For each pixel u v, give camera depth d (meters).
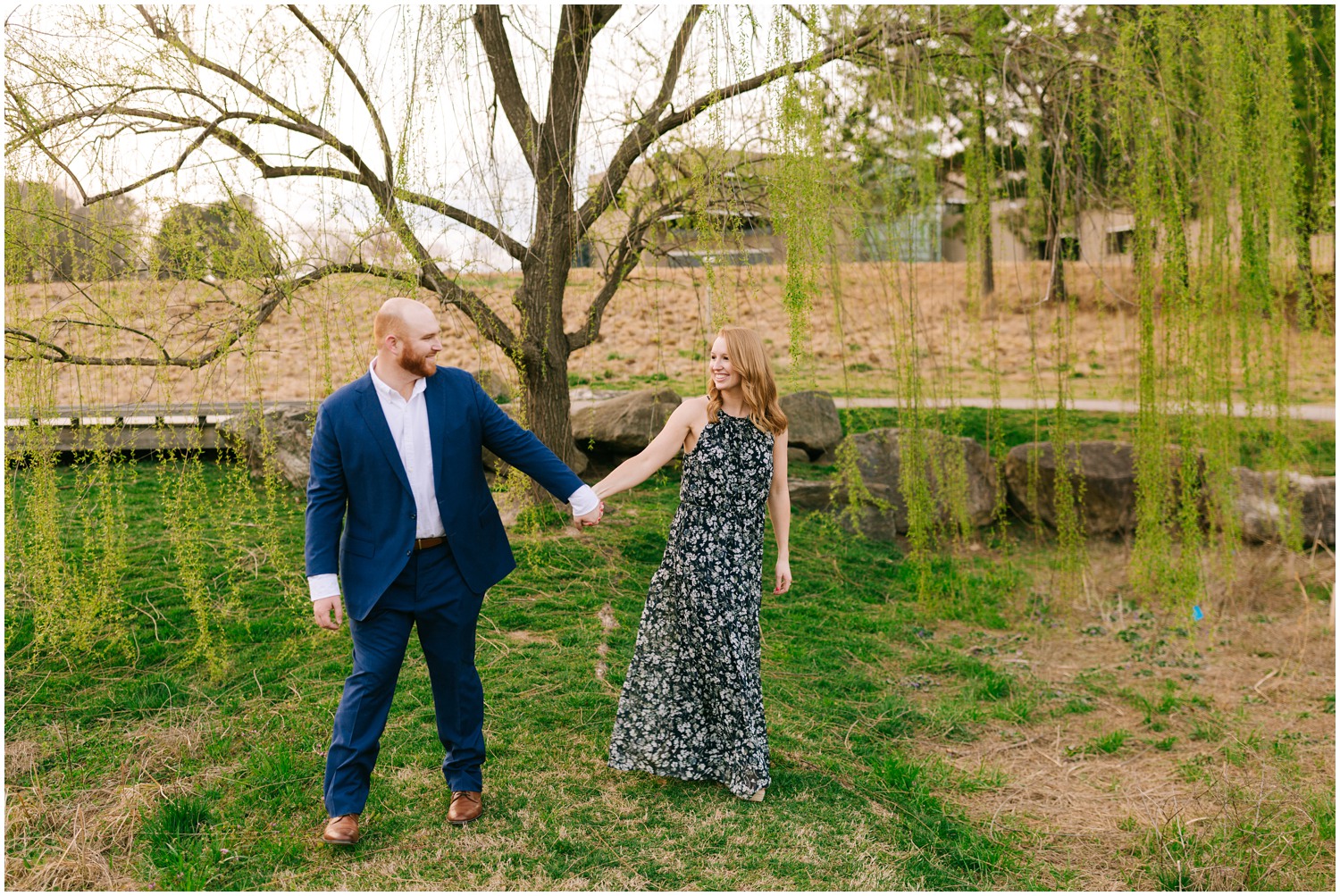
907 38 4.59
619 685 3.86
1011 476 7.48
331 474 2.58
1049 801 3.34
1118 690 4.53
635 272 6.43
